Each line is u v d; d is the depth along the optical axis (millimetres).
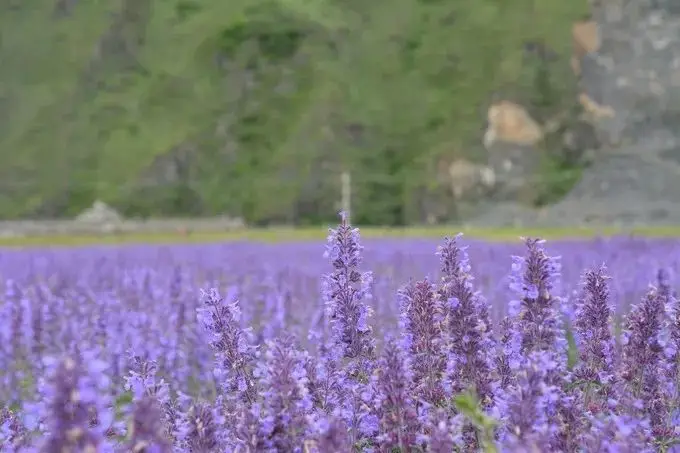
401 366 3758
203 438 3389
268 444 3188
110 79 40750
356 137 38094
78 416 2475
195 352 7105
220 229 32812
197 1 41625
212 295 4352
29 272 13109
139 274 10727
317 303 9109
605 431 3564
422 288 4379
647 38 39281
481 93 38688
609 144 37906
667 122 38125
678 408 4559
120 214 37219
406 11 40688
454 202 36594
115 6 41719
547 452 3123
